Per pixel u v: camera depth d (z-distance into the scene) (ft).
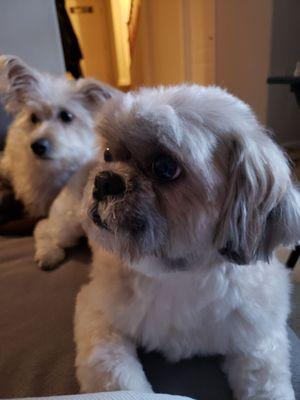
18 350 2.62
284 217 2.08
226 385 2.26
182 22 11.41
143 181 1.86
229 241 1.97
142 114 1.76
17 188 5.24
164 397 1.52
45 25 6.61
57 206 4.20
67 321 2.87
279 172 1.95
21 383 2.38
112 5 16.96
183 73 12.13
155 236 1.87
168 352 2.36
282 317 2.39
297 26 9.67
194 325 2.23
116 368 2.11
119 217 1.84
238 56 10.37
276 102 10.02
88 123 5.58
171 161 1.79
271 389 2.07
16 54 6.59
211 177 1.83
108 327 2.41
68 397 1.43
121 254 2.03
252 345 2.25
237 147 1.88
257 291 2.25
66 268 3.57
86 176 4.09
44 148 4.93
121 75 18.44
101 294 2.45
